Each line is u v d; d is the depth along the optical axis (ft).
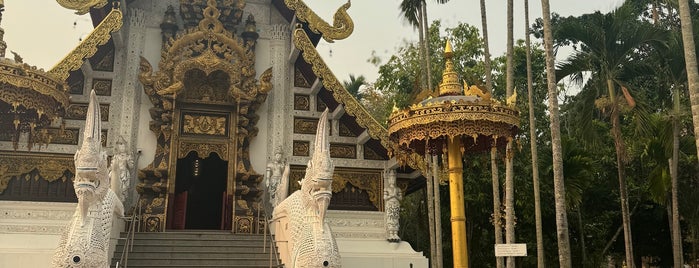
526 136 93.50
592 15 57.67
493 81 93.30
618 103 57.06
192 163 78.54
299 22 66.18
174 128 62.59
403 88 94.73
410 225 109.91
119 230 53.93
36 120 51.24
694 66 34.60
